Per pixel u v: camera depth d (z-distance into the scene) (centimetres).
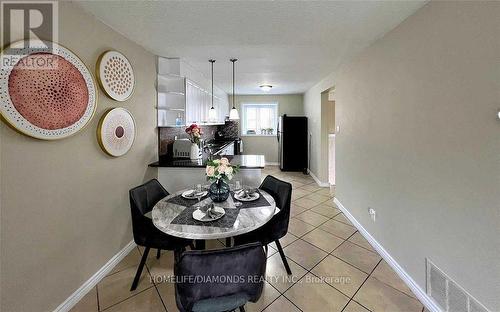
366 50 270
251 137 748
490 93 124
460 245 145
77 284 181
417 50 181
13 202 137
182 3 174
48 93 151
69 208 174
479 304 134
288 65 354
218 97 576
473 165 135
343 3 173
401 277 204
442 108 157
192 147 325
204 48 274
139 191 205
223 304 128
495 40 121
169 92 321
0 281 132
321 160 504
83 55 183
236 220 166
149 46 267
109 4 175
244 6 178
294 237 279
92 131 195
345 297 183
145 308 172
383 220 236
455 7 144
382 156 236
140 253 246
